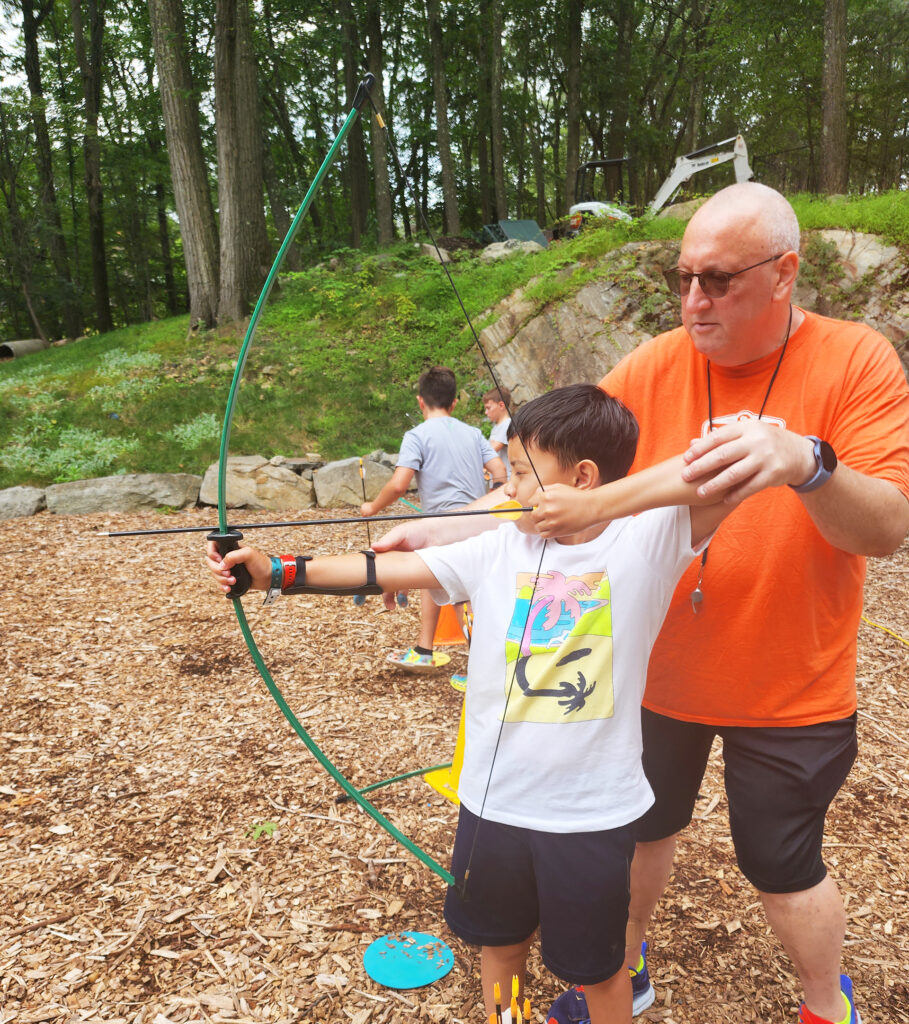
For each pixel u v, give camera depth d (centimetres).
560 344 1021
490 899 142
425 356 1084
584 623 138
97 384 1073
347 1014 191
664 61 2770
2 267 2294
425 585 145
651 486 113
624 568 139
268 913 227
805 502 121
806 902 155
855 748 160
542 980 199
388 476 827
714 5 2278
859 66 2244
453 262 1323
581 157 3609
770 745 155
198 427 940
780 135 2270
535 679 138
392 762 313
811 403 151
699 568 157
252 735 336
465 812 145
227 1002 195
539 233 1652
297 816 276
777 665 154
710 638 158
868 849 258
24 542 648
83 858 254
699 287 143
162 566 588
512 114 3005
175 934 219
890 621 485
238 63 1338
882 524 125
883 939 215
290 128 2489
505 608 143
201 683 391
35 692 378
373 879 242
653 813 173
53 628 462
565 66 2688
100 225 2195
